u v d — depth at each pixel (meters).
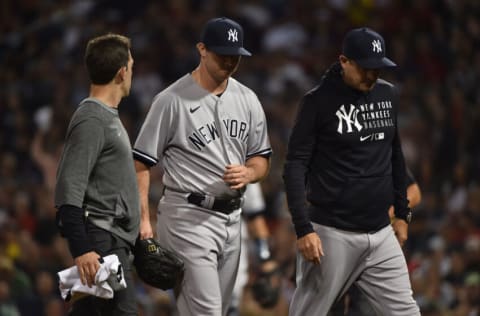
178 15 70.94
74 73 67.25
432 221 48.34
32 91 65.94
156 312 34.69
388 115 22.64
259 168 23.06
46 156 52.94
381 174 22.59
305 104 22.28
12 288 42.38
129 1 73.12
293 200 22.12
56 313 41.84
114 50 20.84
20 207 52.78
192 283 22.45
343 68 22.17
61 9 73.12
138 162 22.42
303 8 71.88
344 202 22.34
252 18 70.81
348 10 70.06
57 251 45.56
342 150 22.30
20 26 72.88
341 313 25.58
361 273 23.00
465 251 40.28
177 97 22.41
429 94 59.28
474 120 56.62
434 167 54.94
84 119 20.22
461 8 67.06
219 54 21.86
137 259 21.80
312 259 22.12
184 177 22.56
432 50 64.25
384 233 22.81
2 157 60.75
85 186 20.02
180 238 22.55
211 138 22.45
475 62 62.88
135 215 20.92
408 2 67.94
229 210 22.77
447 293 38.19
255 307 28.98
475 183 50.41
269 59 67.12
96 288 19.98
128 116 62.66
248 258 31.94
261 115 23.08
